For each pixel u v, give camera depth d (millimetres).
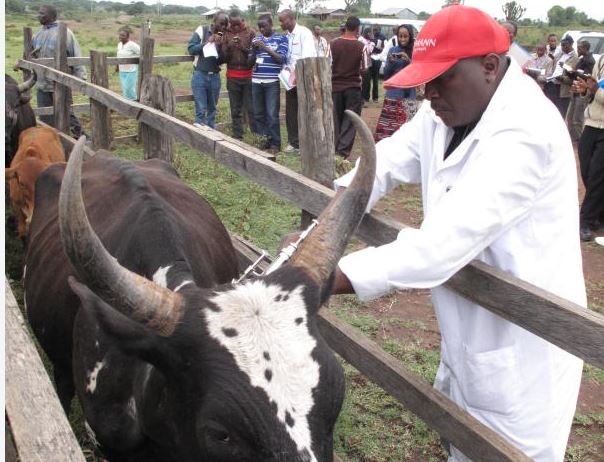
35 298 3254
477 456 2432
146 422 2229
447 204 2166
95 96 6406
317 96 3449
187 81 18000
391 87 2285
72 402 3807
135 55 11938
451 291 2455
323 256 2078
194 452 1985
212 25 10305
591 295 5734
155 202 2797
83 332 2668
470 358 2453
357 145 11023
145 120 5113
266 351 1844
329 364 1886
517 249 2285
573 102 11812
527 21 65875
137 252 2598
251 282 2014
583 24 65062
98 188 3297
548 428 2463
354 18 9180
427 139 2613
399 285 2172
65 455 1699
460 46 2197
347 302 5297
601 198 6949
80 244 1696
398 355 4566
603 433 3951
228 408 1788
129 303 1810
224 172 8258
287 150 9930
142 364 2303
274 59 9578
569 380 2490
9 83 6898
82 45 31906
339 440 3766
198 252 2775
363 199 2143
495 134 2189
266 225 6594
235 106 10430
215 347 1848
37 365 2072
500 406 2443
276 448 1754
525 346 2369
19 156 5727
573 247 2391
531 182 2158
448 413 2521
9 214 6016
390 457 3668
